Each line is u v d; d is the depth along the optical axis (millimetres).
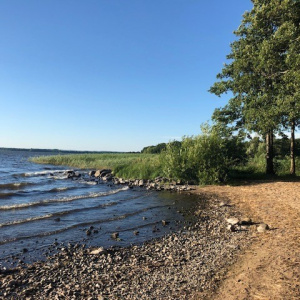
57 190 17797
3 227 9109
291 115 15859
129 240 8203
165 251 7270
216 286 5281
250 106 18859
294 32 16781
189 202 13734
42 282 5492
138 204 13344
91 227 9391
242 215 10742
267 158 22297
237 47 22391
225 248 7320
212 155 19594
